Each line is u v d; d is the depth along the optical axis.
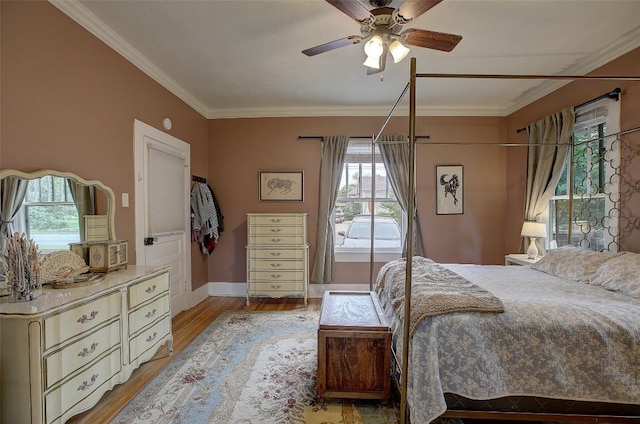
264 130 4.39
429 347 1.59
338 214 4.47
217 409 1.90
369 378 1.92
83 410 1.67
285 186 4.37
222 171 4.41
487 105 4.20
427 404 1.53
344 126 4.35
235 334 3.03
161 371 2.34
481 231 4.32
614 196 2.65
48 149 1.96
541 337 1.57
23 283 1.58
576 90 3.11
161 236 3.26
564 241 3.29
